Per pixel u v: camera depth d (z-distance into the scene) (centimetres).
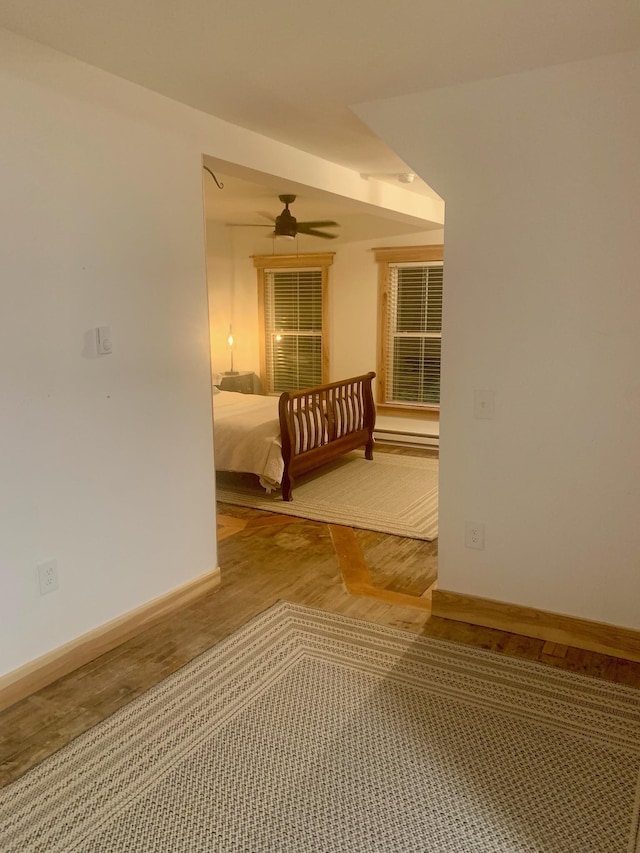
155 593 293
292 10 190
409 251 650
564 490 260
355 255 690
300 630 284
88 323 249
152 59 231
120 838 173
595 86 229
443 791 188
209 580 322
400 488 509
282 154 349
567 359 251
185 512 307
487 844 169
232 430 496
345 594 321
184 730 217
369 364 702
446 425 281
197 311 303
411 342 678
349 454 634
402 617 296
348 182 420
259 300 758
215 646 271
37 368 231
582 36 209
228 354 777
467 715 223
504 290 259
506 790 188
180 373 297
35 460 233
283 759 202
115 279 259
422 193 528
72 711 228
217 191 497
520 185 249
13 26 204
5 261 216
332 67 236
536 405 260
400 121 270
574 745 207
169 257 284
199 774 196
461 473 281
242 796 187
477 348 268
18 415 226
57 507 243
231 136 311
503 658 259
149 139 267
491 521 278
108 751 207
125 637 276
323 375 730
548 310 251
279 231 527
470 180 259
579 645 267
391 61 230
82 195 241
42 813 181
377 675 248
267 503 473
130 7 189
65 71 229
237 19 196
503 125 248
